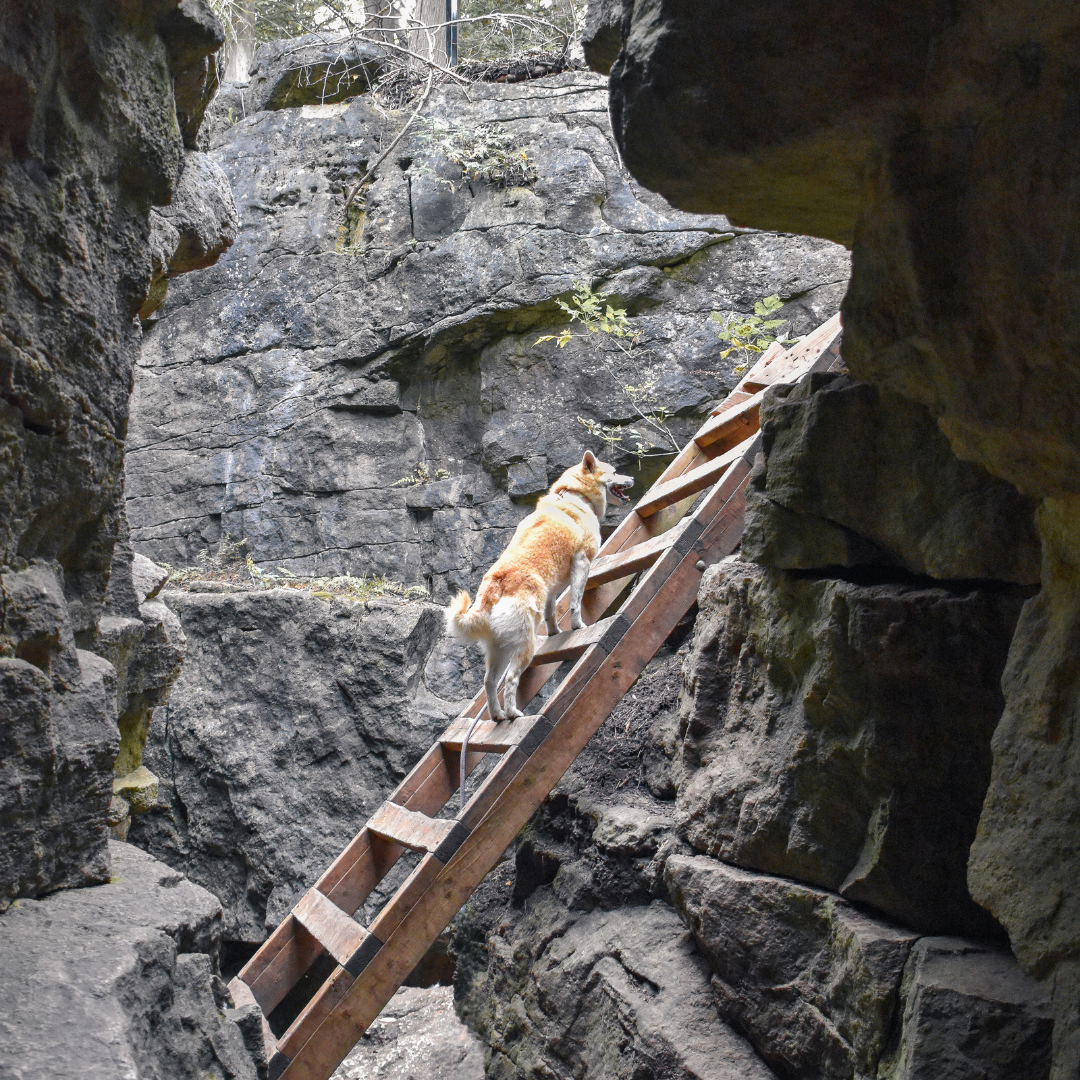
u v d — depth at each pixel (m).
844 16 1.69
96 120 2.17
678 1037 3.33
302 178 8.39
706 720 3.76
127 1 2.21
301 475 7.96
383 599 6.89
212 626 6.78
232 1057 2.10
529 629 4.43
